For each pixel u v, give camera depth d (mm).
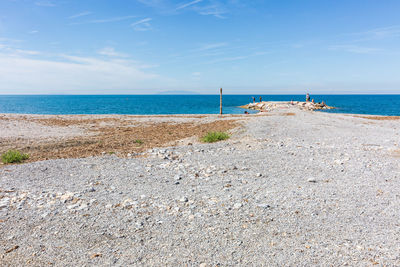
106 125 24641
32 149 13797
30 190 7207
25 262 4172
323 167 9156
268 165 9477
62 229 5137
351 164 9461
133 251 4434
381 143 13102
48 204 6250
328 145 12750
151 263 4121
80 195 6812
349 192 6848
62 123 25422
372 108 77625
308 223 5270
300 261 4121
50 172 8867
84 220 5480
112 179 8156
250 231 5000
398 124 21844
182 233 4965
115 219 5520
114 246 4586
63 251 4457
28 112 60469
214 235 4879
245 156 10758
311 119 23688
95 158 10906
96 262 4160
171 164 9898
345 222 5297
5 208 6031
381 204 6102
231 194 6816
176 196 6754
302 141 13844
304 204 6129
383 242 4574
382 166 9164
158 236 4871
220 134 15234
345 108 74312
